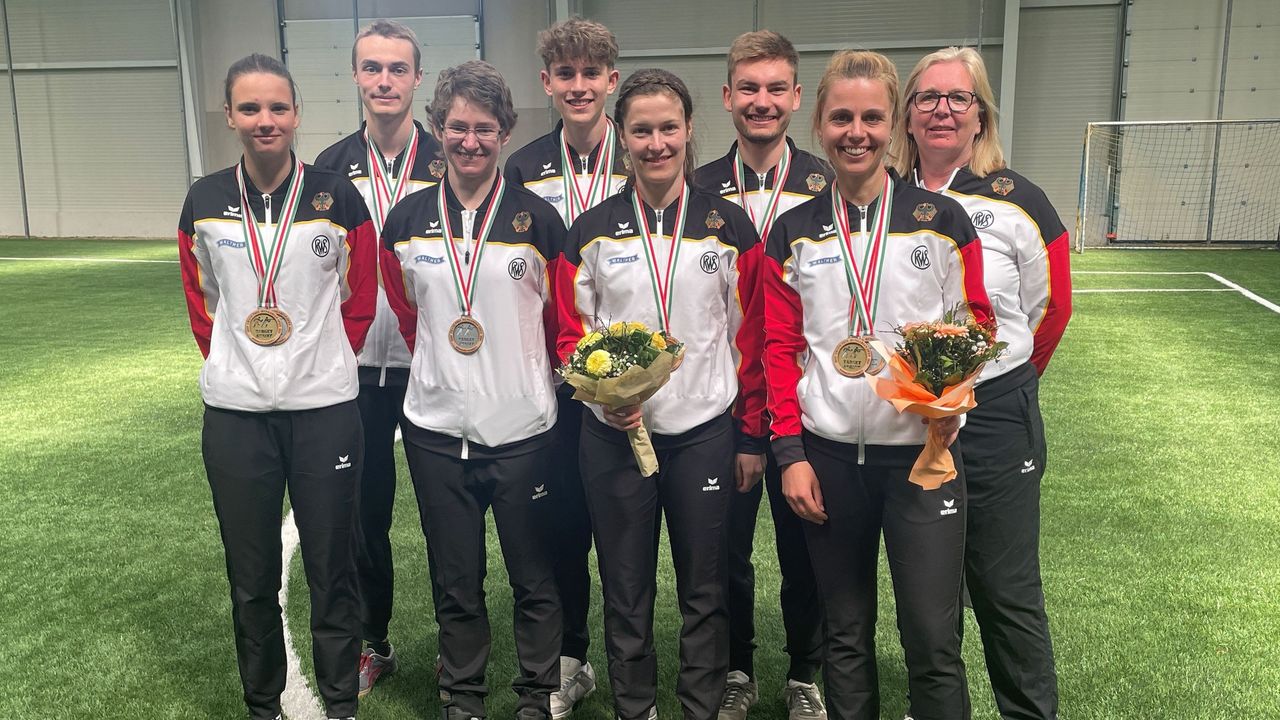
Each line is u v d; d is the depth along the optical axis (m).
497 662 3.06
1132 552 3.81
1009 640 2.25
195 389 6.83
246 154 2.31
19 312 10.11
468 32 18.36
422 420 2.45
